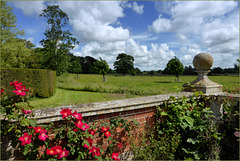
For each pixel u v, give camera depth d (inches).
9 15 683.4
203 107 110.9
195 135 96.3
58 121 65.7
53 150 59.9
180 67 1034.7
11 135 58.7
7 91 327.9
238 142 98.0
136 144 87.7
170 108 96.3
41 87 368.5
